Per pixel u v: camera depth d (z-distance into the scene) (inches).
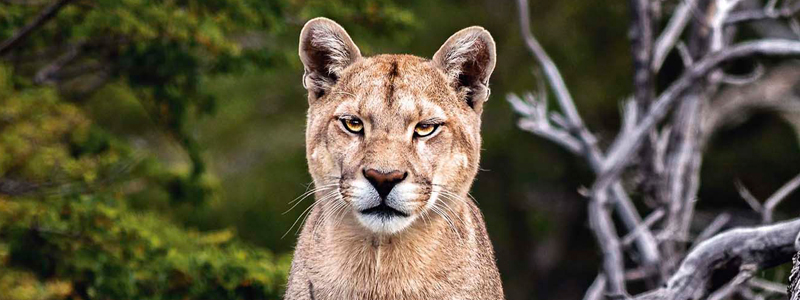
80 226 469.4
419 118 295.4
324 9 526.6
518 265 953.5
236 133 900.0
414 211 288.7
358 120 296.2
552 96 857.5
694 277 292.8
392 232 289.4
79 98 589.6
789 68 735.7
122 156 548.1
